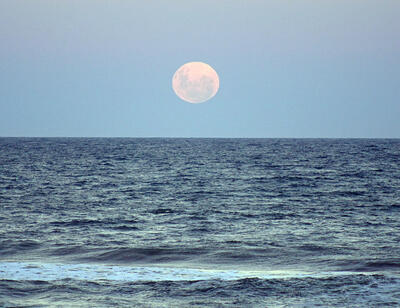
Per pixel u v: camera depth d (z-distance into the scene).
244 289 54.78
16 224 117.75
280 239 98.38
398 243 93.19
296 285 55.91
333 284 56.03
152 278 63.06
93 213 138.38
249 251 80.38
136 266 71.06
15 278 61.91
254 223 121.12
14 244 87.62
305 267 70.69
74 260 76.44
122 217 130.75
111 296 53.03
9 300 51.12
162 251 79.69
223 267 71.25
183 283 57.69
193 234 105.81
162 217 131.25
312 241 95.69
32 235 103.50
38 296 52.84
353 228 112.88
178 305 50.00
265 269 69.81
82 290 55.22
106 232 108.44
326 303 49.84
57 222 121.25
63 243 92.50
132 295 53.44
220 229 112.19
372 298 50.91
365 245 90.62
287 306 49.25
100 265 71.62
